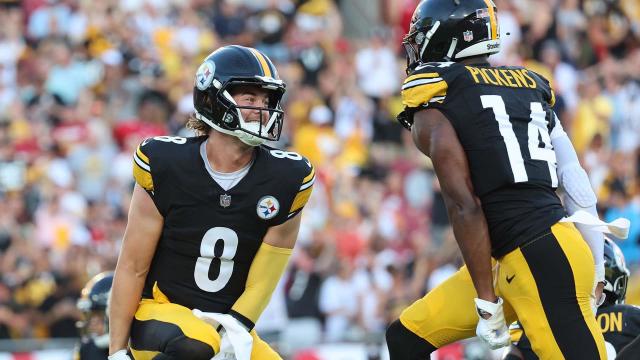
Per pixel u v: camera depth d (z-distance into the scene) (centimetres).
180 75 4241
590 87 4775
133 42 4262
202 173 1507
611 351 1650
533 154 1478
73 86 4038
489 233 1483
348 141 4331
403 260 3744
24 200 3547
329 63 4541
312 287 3534
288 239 1552
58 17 4222
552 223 1458
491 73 1504
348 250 3725
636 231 3878
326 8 4806
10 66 4044
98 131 3872
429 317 1580
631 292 3509
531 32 4891
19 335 3200
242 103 1496
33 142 3762
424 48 1537
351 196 4044
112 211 3653
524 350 1652
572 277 1441
